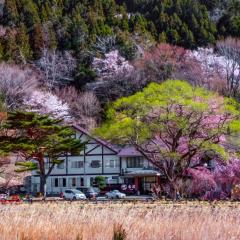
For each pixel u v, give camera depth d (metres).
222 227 17.80
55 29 169.88
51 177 110.38
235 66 142.50
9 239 16.12
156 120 60.59
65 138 81.12
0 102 126.12
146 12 197.25
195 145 61.69
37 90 140.75
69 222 18.44
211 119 59.78
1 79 133.88
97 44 164.75
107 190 104.00
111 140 65.25
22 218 19.03
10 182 108.19
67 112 137.88
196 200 56.12
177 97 59.09
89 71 154.50
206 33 167.88
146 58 149.12
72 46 164.50
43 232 16.83
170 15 185.75
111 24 180.50
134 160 104.94
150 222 18.39
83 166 108.62
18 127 77.12
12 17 172.50
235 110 60.56
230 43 152.00
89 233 16.72
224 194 66.25
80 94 148.00
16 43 158.62
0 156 83.00
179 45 167.88
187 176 71.19
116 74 151.12
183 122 59.19
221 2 192.75
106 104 142.62
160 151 61.16
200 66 141.88
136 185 99.75
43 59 156.88
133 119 61.91
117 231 15.35
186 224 18.11
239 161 69.50
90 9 184.12
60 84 154.12
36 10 181.25
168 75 143.75
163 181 98.56
